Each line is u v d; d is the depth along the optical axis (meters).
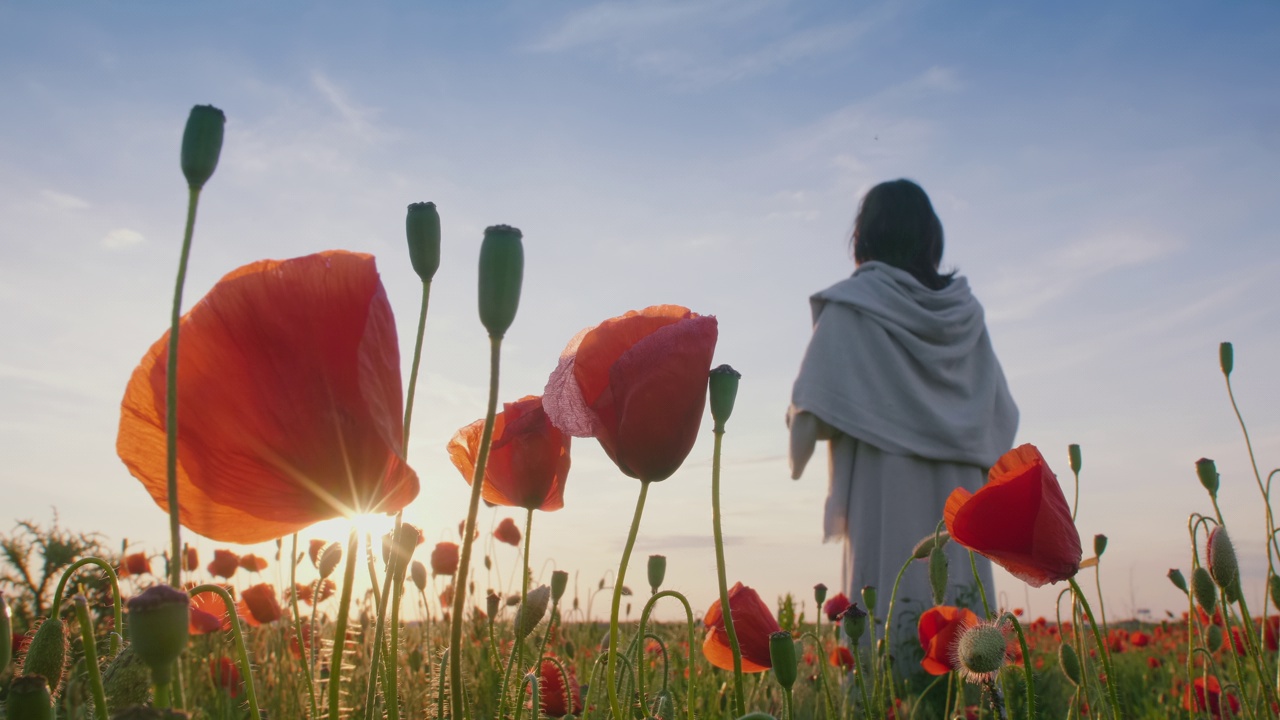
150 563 4.57
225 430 0.96
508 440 1.74
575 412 1.41
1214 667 2.59
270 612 3.74
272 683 3.55
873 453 6.14
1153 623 6.83
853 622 2.54
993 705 2.00
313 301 0.97
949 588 5.54
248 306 0.96
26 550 4.65
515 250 1.01
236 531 0.99
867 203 6.87
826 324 6.32
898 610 5.56
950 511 1.97
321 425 0.96
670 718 1.75
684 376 1.35
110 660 1.08
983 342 6.66
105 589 2.76
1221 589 2.18
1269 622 3.16
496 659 2.16
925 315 6.23
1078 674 2.29
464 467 1.78
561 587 2.36
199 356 0.95
